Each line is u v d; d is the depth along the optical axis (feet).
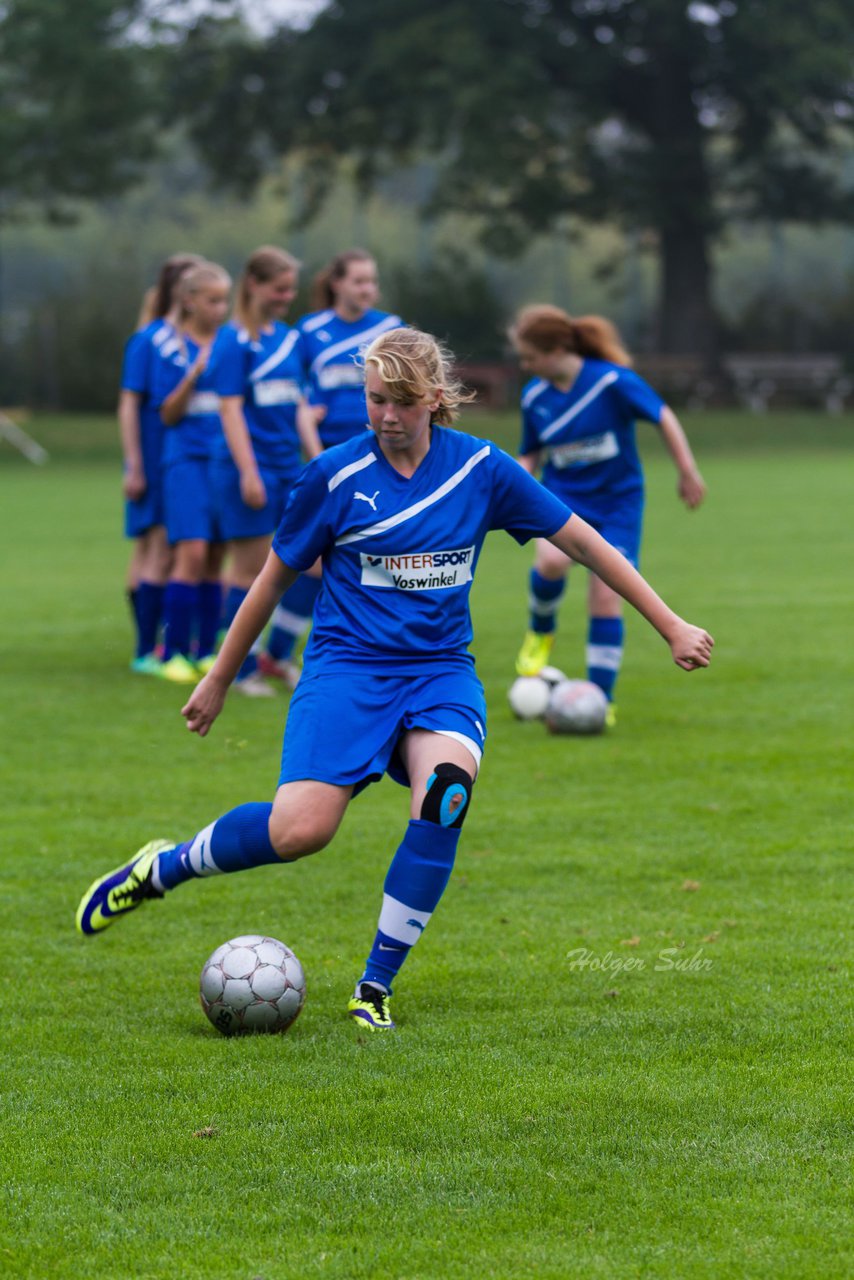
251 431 104.17
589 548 47.32
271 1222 34.88
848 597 149.07
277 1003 46.52
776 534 208.95
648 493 281.74
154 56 368.48
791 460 357.00
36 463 355.77
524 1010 48.29
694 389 466.70
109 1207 35.76
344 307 111.14
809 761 84.38
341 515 46.52
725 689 106.01
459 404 47.52
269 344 103.91
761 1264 32.63
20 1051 45.65
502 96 406.00
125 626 138.72
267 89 459.32
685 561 179.73
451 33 406.41
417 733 46.39
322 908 60.29
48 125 354.54
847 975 51.06
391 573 46.62
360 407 111.65
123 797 78.43
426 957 53.67
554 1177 36.70
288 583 48.19
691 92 453.58
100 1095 42.09
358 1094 41.73
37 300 597.93
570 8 440.04
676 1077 42.60
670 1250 33.24
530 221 456.86
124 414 113.70
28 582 167.73
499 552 209.67
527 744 89.86
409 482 46.50
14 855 67.87
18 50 343.87
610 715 94.68
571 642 127.65
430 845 46.34
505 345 459.32
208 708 48.91
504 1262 32.91
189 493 109.19
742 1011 47.83
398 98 433.07
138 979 52.39
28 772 83.92
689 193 455.22
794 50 416.46
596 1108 40.52
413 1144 38.65
